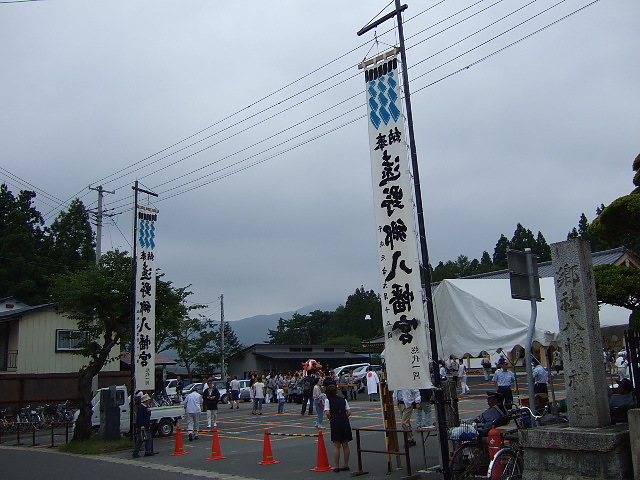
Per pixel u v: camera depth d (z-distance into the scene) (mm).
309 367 33375
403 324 10266
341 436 12266
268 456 14023
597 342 8219
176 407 21375
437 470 11469
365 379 37625
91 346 20312
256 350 56750
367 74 11234
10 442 22562
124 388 21516
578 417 8086
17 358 29078
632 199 9188
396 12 10906
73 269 44000
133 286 19375
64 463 15859
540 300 10312
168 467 14375
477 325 11633
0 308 34188
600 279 10172
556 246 8617
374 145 10992
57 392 29062
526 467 8227
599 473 7480
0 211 45750
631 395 8820
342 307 85750
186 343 51812
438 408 9820
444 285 12281
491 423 10320
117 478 13047
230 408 33188
